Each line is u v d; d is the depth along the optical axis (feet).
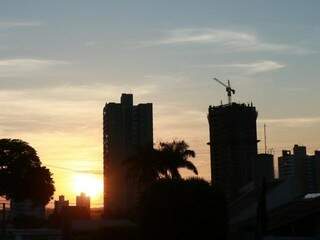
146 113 412.98
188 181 129.29
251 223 148.87
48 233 293.43
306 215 135.23
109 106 413.59
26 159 325.62
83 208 369.71
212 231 126.93
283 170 352.90
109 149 408.67
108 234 177.37
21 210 483.92
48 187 330.95
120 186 377.91
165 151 232.32
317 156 329.52
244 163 398.83
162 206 127.13
